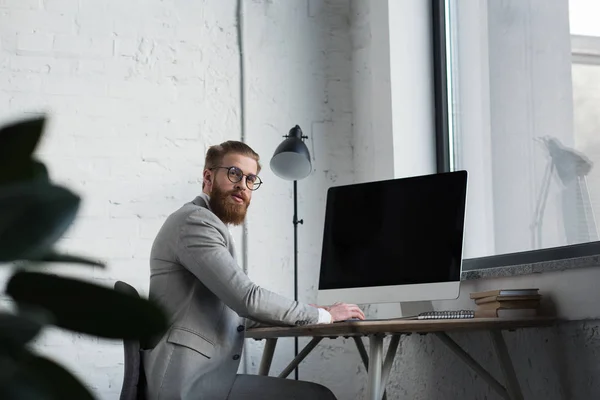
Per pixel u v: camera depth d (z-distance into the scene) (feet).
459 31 10.92
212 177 8.65
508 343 8.54
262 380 7.70
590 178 8.16
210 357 7.38
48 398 0.96
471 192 10.33
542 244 8.87
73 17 11.24
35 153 1.06
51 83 11.03
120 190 11.07
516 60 9.53
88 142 11.06
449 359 9.62
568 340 7.42
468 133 10.55
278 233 11.73
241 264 11.51
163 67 11.51
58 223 1.01
